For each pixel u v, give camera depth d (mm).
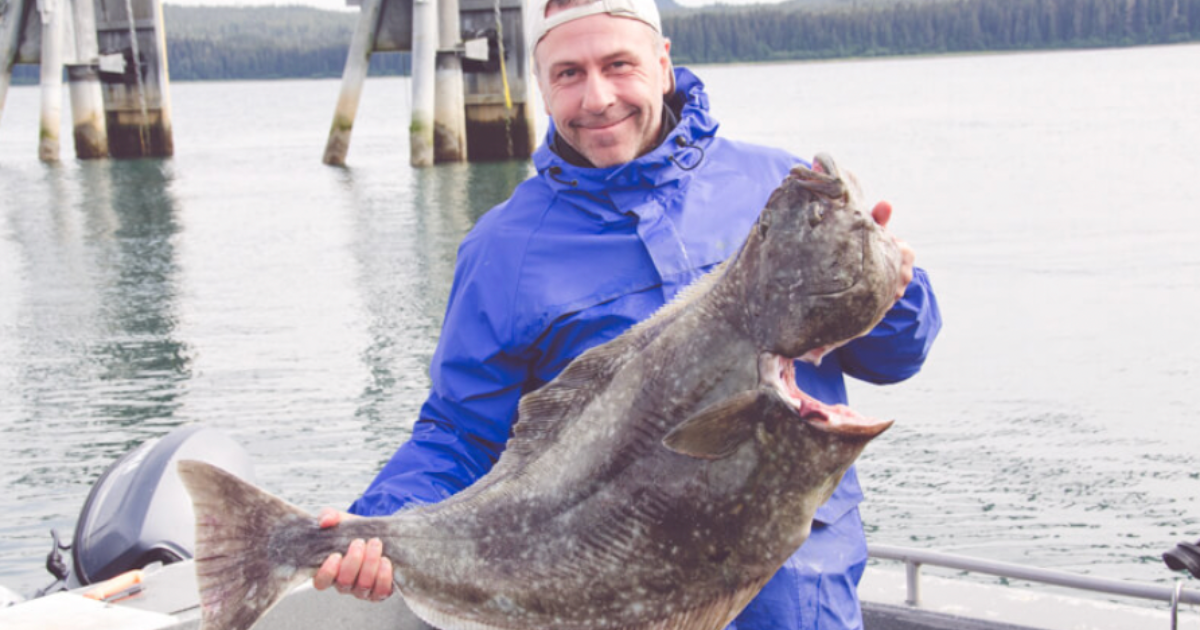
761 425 2523
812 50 125688
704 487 2564
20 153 47250
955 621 4457
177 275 20016
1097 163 32531
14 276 20203
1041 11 122250
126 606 3768
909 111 57281
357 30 35344
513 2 33125
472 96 33812
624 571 2646
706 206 3229
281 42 161625
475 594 2717
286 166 38031
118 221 26844
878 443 10727
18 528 9438
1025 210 24328
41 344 15328
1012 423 11109
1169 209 23750
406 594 2740
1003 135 42125
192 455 5863
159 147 40312
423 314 16562
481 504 2750
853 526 3186
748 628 3055
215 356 14531
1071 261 18531
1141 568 8219
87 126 40094
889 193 27688
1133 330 14172
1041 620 4398
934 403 11781
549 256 3246
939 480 9852
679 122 3359
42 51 39219
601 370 2734
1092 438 10648
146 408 12469
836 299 2479
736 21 126188
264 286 18797
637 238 3203
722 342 2596
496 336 3262
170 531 5477
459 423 3312
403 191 29938
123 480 5668
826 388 3162
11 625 3520
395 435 11445
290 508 2730
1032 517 9078
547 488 2709
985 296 16219
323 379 13398
